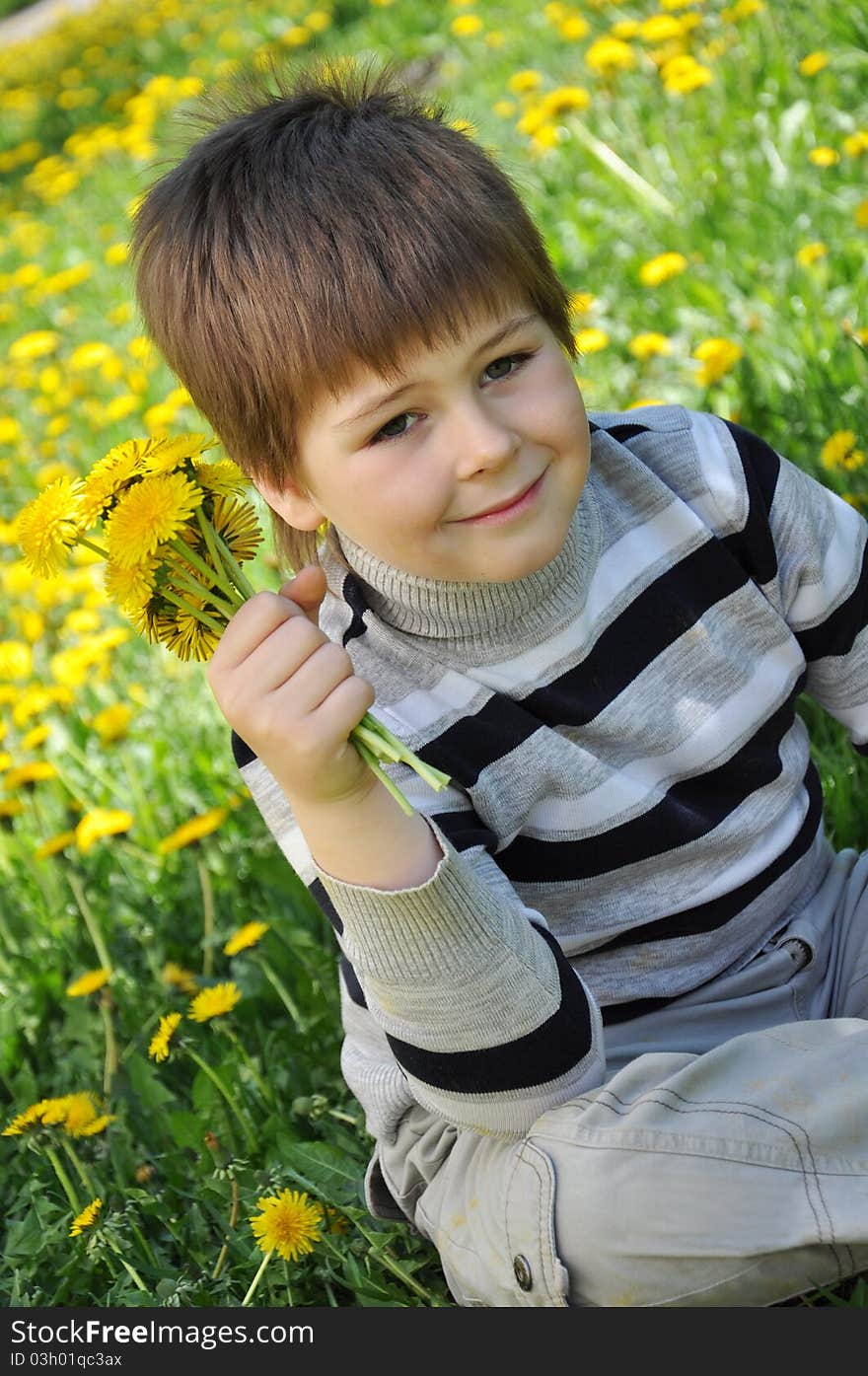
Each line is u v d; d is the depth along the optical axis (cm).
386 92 143
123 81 905
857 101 362
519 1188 128
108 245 602
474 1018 123
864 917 156
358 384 124
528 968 124
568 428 127
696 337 310
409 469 125
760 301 308
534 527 127
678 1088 126
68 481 117
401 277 122
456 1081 127
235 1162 164
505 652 140
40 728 270
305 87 144
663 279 316
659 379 305
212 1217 171
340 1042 193
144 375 426
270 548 302
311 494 134
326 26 705
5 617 378
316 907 218
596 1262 124
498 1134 131
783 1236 120
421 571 130
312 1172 168
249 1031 203
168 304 134
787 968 150
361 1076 152
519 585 137
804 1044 130
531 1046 125
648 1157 123
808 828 155
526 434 125
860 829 194
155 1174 185
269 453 133
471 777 136
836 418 254
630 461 148
